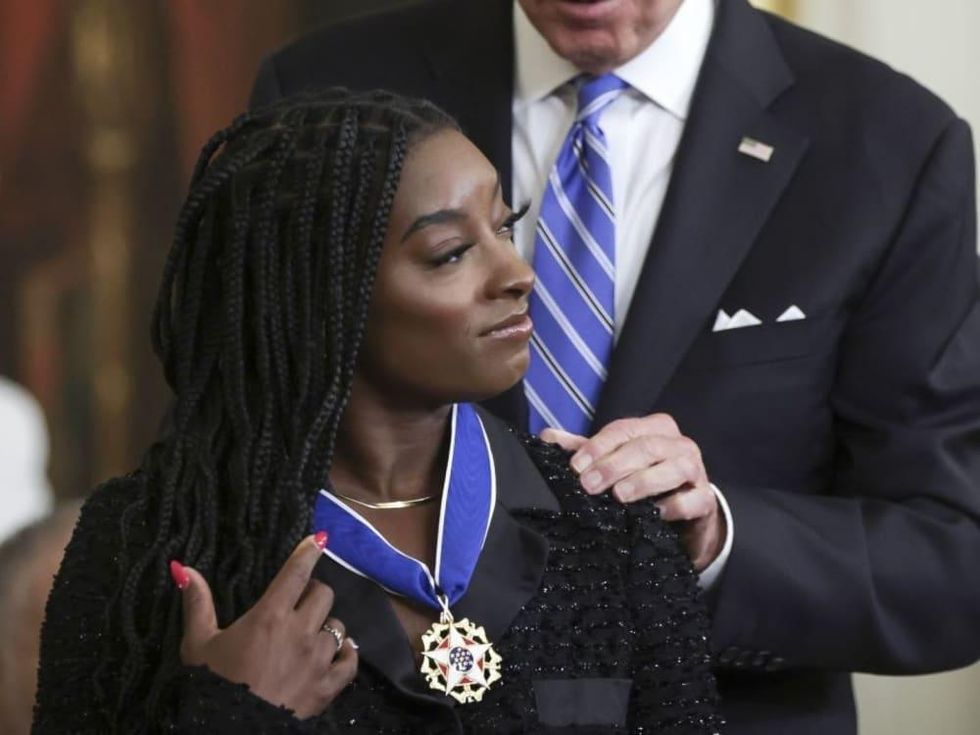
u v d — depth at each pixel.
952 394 8.62
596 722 5.99
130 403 14.37
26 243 14.30
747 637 8.14
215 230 6.08
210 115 14.24
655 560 6.44
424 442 6.13
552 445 6.81
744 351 8.43
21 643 7.21
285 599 5.58
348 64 9.35
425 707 5.76
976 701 13.52
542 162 8.89
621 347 8.38
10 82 14.20
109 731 5.82
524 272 5.92
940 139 8.77
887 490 8.68
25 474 14.23
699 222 8.55
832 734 8.52
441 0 9.49
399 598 5.94
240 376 5.96
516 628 6.02
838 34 13.62
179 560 5.88
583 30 8.37
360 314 5.83
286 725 5.46
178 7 14.20
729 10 9.01
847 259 8.53
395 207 5.84
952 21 13.48
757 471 8.48
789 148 8.71
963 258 8.75
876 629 8.28
